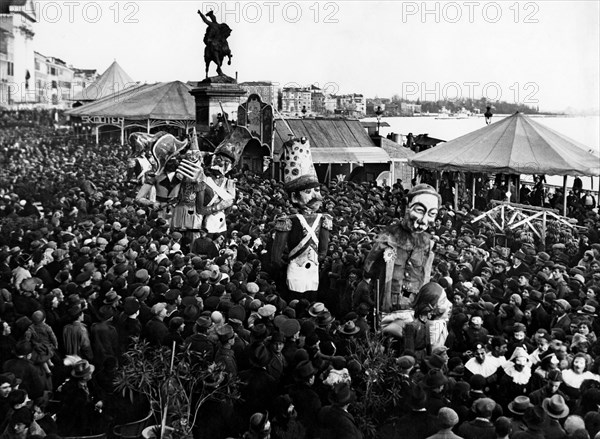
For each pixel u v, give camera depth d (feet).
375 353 46.88
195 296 51.57
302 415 41.24
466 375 45.42
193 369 43.37
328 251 65.26
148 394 42.93
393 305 56.54
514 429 39.86
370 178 104.99
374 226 80.74
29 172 83.25
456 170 94.73
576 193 102.06
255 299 52.54
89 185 81.41
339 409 40.86
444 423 38.91
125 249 61.72
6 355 45.47
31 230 68.13
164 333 47.21
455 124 106.22
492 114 106.11
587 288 58.29
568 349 47.88
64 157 85.66
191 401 44.37
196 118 92.38
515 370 44.37
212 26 93.25
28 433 39.37
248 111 94.53
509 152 93.61
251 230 74.02
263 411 43.37
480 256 67.05
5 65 86.12
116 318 48.26
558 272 61.52
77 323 47.37
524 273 60.95
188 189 72.95
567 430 38.96
